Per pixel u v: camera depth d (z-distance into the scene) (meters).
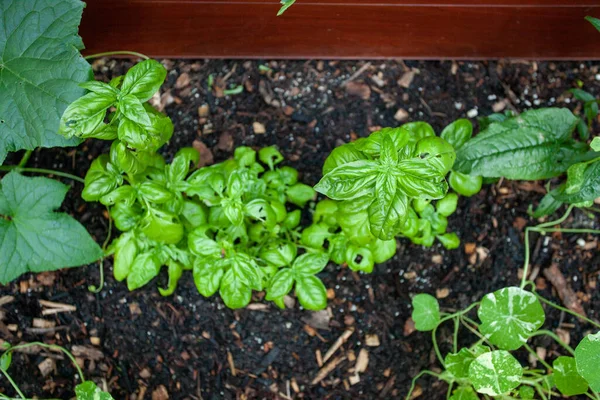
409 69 1.13
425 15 1.07
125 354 1.09
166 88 1.12
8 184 1.00
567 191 0.98
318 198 1.10
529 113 1.02
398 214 0.92
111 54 1.11
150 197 0.97
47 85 0.94
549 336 1.11
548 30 1.09
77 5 0.94
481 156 1.02
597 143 0.91
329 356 1.10
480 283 1.11
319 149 1.11
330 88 1.12
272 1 1.04
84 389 0.99
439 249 1.11
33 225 1.01
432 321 1.04
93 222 1.10
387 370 1.10
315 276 1.04
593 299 1.11
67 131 0.90
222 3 1.04
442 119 1.12
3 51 0.94
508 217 1.12
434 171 0.91
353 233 0.97
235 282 0.99
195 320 1.09
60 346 1.08
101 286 1.09
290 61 1.13
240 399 1.09
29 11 0.93
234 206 0.97
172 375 1.09
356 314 1.10
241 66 1.13
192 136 1.11
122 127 0.90
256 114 1.12
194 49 1.11
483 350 1.01
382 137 0.92
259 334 1.10
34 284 1.09
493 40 1.11
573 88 1.13
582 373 0.95
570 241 1.12
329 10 1.06
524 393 1.04
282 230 1.04
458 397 1.03
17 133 0.94
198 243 0.99
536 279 1.11
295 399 1.09
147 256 1.01
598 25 0.95
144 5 1.04
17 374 1.08
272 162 1.05
